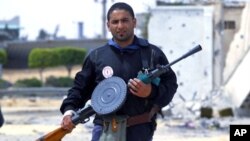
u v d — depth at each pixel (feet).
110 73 17.88
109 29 18.11
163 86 17.54
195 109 81.35
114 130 17.63
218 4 89.61
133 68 17.84
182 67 88.17
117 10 17.83
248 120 76.28
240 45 90.43
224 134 62.23
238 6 90.94
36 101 122.21
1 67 217.15
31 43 262.26
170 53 88.89
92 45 259.39
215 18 89.15
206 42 88.17
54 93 123.95
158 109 18.11
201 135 60.95
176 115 80.18
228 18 90.94
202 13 88.48
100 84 17.56
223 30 88.99
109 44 18.11
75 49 231.71
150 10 89.40
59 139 17.89
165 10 88.79
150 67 17.83
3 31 333.01
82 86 18.38
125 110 17.67
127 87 17.21
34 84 177.47
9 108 109.91
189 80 87.71
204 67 87.97
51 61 228.22
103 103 17.22
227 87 85.46
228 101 83.71
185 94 86.79
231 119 77.97
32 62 228.63
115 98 17.13
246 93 82.07
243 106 83.35
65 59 229.45
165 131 63.72
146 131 17.90
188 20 88.58
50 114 93.61
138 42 18.04
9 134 60.75
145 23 99.86
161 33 88.94
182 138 57.52
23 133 61.98
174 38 88.69
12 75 250.16
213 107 81.97
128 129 17.78
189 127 67.97
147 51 18.01
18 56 261.65
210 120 73.92
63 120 17.87
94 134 18.16
